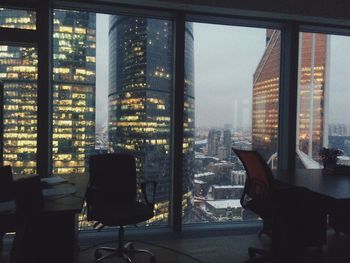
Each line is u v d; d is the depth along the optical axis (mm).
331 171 3385
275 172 3568
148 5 3604
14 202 2000
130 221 2713
